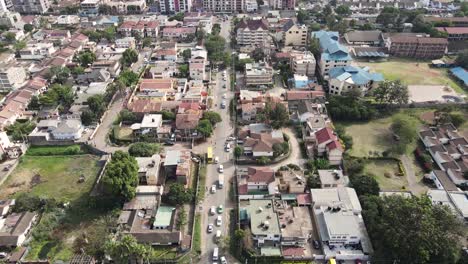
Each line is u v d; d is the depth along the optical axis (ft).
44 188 493.36
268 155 533.55
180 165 497.46
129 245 365.20
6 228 419.95
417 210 378.73
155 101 647.56
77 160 548.72
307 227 424.46
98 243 403.34
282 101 655.76
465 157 520.01
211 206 459.32
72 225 433.07
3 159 545.03
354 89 649.61
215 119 604.90
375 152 548.31
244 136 574.97
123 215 435.53
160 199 460.55
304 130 584.81
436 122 611.47
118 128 604.90
